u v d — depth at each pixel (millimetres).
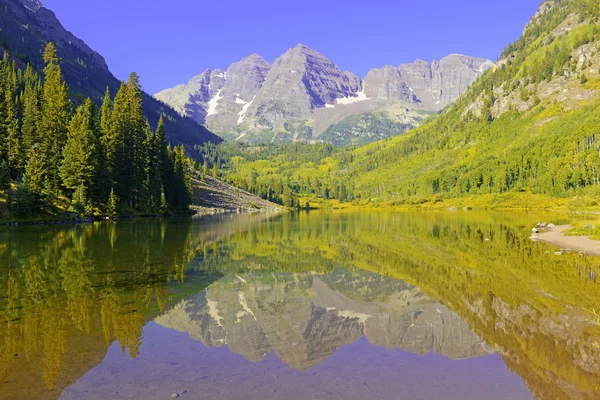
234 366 11547
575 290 21391
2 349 12688
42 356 12141
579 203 122125
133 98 108250
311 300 20188
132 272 26781
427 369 11477
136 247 39906
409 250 39312
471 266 29391
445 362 12023
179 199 123375
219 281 24594
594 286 22141
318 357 12406
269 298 20531
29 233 52844
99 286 22312
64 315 16672
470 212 131375
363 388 10172
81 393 9727
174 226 70875
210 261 32406
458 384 10438
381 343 13797
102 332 14539
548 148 181375
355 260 33594
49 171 77938
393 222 84500
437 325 15883
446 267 29391
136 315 16891
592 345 13461
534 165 178250
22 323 15461
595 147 161750
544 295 20422
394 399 9578
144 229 62906
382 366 11719
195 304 18969
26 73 171750
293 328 15453
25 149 84250
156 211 101625
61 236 49406
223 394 9727
